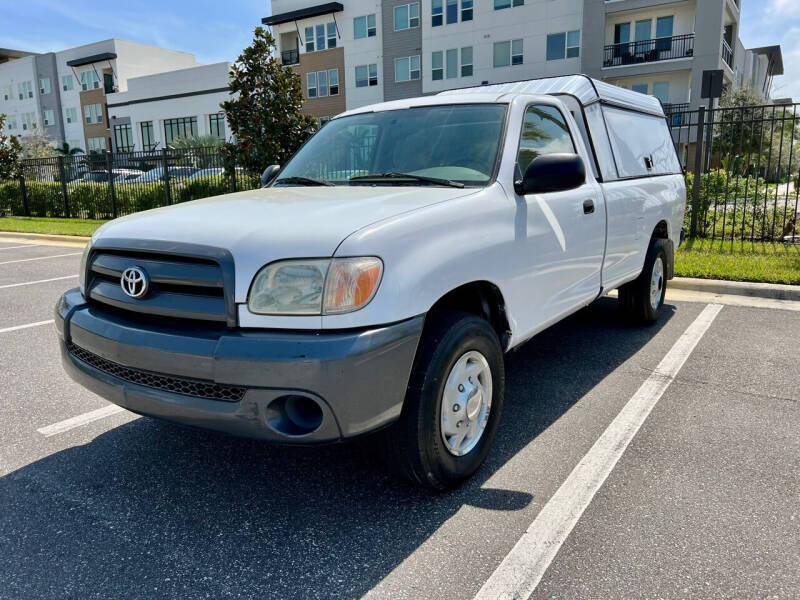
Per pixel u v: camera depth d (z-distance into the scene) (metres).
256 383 2.34
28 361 5.10
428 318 2.78
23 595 2.27
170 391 2.56
